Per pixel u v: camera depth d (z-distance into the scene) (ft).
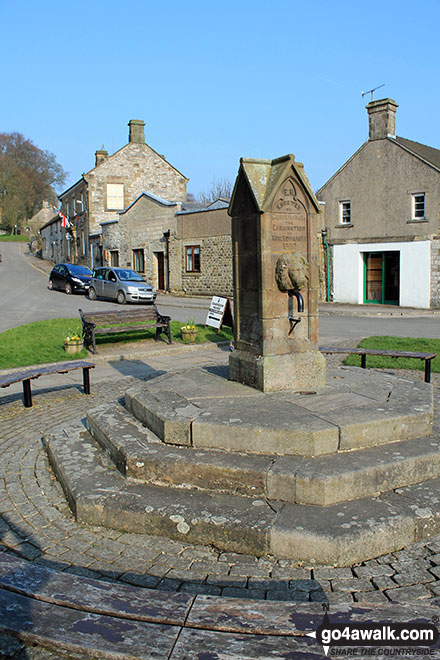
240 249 19.66
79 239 135.64
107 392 28.60
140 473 14.75
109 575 11.51
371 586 10.86
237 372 20.16
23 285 105.81
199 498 13.64
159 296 93.81
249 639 8.54
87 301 80.84
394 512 12.62
